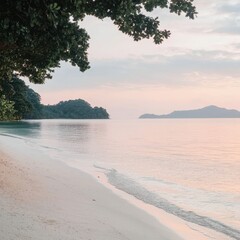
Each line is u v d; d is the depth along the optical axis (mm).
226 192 20828
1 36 8930
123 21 9742
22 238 9086
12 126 111812
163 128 157500
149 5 9320
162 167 32594
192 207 16500
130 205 15359
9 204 11984
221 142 73750
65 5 8523
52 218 11328
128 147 54531
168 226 12867
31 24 8016
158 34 10078
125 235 10906
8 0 7945
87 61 12109
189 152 49719
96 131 106188
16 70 17484
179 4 9727
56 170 23000
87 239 9930
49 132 90750
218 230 13062
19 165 22094
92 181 20266
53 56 12039
